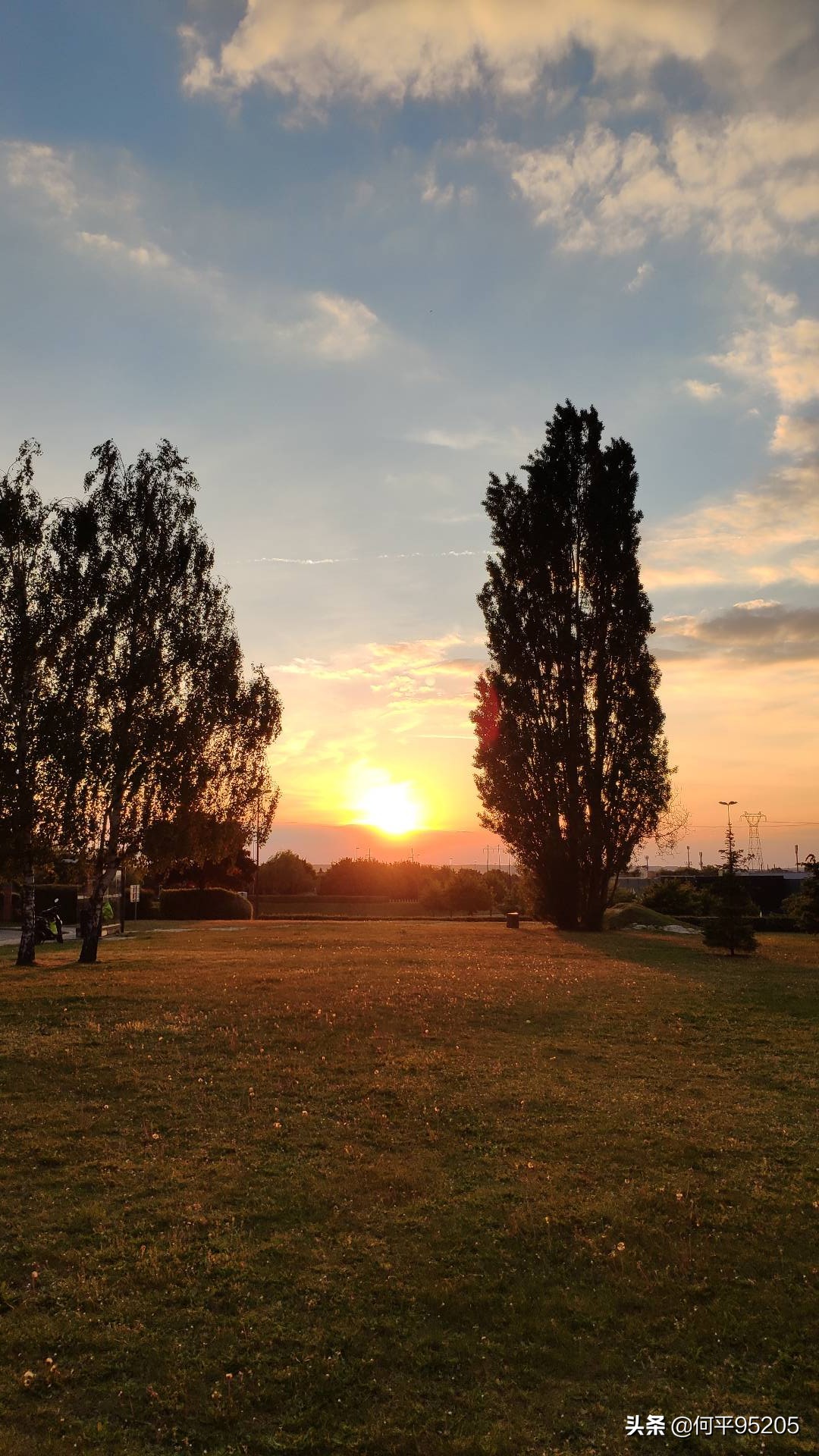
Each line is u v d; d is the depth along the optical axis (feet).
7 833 74.38
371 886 276.41
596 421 135.33
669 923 138.41
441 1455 16.30
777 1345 19.83
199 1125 32.81
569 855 130.41
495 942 104.78
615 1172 28.73
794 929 143.95
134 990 58.23
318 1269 22.39
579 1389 18.30
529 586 132.67
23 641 77.41
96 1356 18.92
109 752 78.48
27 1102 34.94
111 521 84.74
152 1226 24.61
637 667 130.31
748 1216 25.72
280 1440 16.60
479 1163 29.40
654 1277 22.49
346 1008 52.80
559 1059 42.86
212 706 86.94
